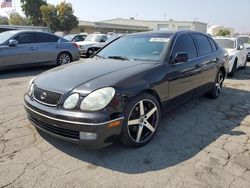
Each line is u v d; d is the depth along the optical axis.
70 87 2.96
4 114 4.40
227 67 6.16
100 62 3.87
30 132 3.67
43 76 3.51
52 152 3.14
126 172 2.78
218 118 4.47
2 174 2.70
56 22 40.72
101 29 51.41
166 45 3.99
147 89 3.27
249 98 5.89
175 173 2.76
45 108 2.98
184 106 5.12
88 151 3.18
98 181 2.61
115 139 2.97
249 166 2.91
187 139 3.59
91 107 2.78
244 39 16.56
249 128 4.04
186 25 65.19
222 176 2.71
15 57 8.26
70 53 9.97
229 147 3.37
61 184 2.55
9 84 6.82
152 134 3.48
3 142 3.37
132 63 3.67
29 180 2.61
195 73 4.45
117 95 2.89
